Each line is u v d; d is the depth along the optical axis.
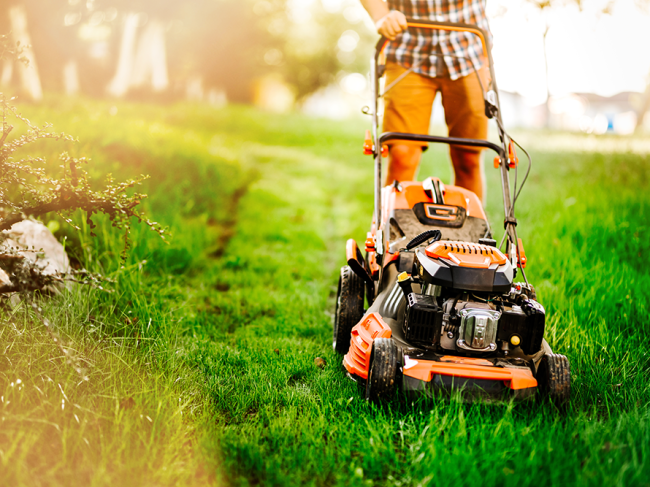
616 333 4.17
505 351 3.15
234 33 39.41
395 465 2.62
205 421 2.93
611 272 5.02
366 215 8.56
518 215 7.05
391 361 3.04
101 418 2.74
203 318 4.54
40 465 2.41
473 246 3.20
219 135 16.19
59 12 22.69
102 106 13.34
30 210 3.01
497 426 2.79
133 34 26.03
